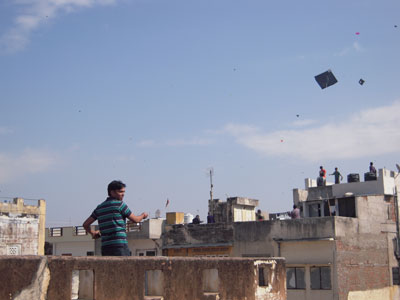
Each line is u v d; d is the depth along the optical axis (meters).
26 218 42.34
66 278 8.73
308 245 33.47
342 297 32.03
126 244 10.24
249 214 44.84
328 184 43.47
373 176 37.84
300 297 33.19
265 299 12.95
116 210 10.09
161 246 38.94
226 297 11.82
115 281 9.48
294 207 36.47
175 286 10.64
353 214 35.41
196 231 37.88
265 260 13.09
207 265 11.45
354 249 33.78
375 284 34.75
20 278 8.17
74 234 42.97
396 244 37.03
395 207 37.75
